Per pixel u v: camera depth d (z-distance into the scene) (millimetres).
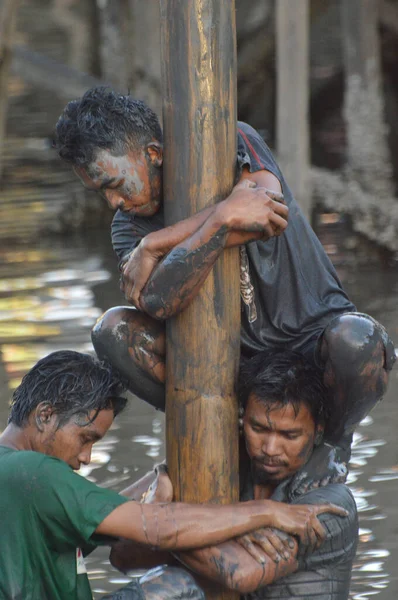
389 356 12914
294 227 13578
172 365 13039
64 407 13133
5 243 41344
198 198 12539
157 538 12391
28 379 13383
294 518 12719
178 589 12750
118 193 12836
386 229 39656
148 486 14344
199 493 13039
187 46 12383
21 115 49000
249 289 13305
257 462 13219
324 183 40812
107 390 13289
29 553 12719
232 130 12664
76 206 43344
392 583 16938
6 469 12758
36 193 44594
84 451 13445
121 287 12945
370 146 41344
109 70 44938
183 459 13078
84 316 31750
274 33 50625
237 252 12922
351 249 39688
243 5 51562
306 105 36875
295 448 13008
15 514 12672
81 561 13336
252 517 12570
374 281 35469
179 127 12531
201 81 12414
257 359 13188
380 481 20547
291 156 37000
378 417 23609
